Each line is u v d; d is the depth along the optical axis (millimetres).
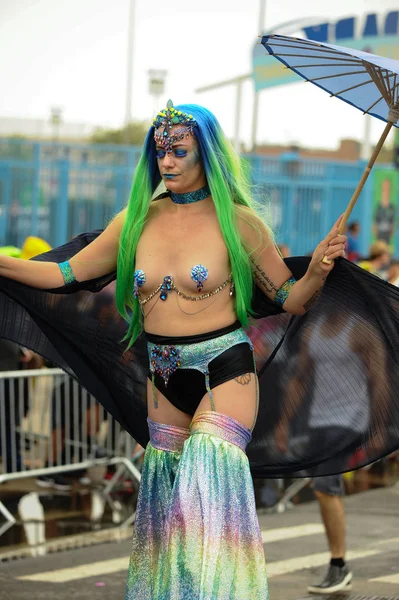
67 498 8922
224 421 3971
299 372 4648
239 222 4070
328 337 4578
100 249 4324
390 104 3895
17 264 4281
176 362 4039
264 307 4324
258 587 3957
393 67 3646
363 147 23750
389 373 4516
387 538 7562
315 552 7176
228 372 4012
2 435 8398
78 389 8773
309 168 22672
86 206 22312
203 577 3830
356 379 4582
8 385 8430
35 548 7184
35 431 8773
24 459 8641
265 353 4664
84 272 4336
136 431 4754
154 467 4176
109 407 4754
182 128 3982
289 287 4141
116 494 9117
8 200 21969
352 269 4320
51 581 6238
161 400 4148
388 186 22766
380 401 4562
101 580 6281
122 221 4281
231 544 3908
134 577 4180
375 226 22859
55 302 4582
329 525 6172
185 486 3908
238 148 20391
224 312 4051
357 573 6551
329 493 6133
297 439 4684
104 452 8922
